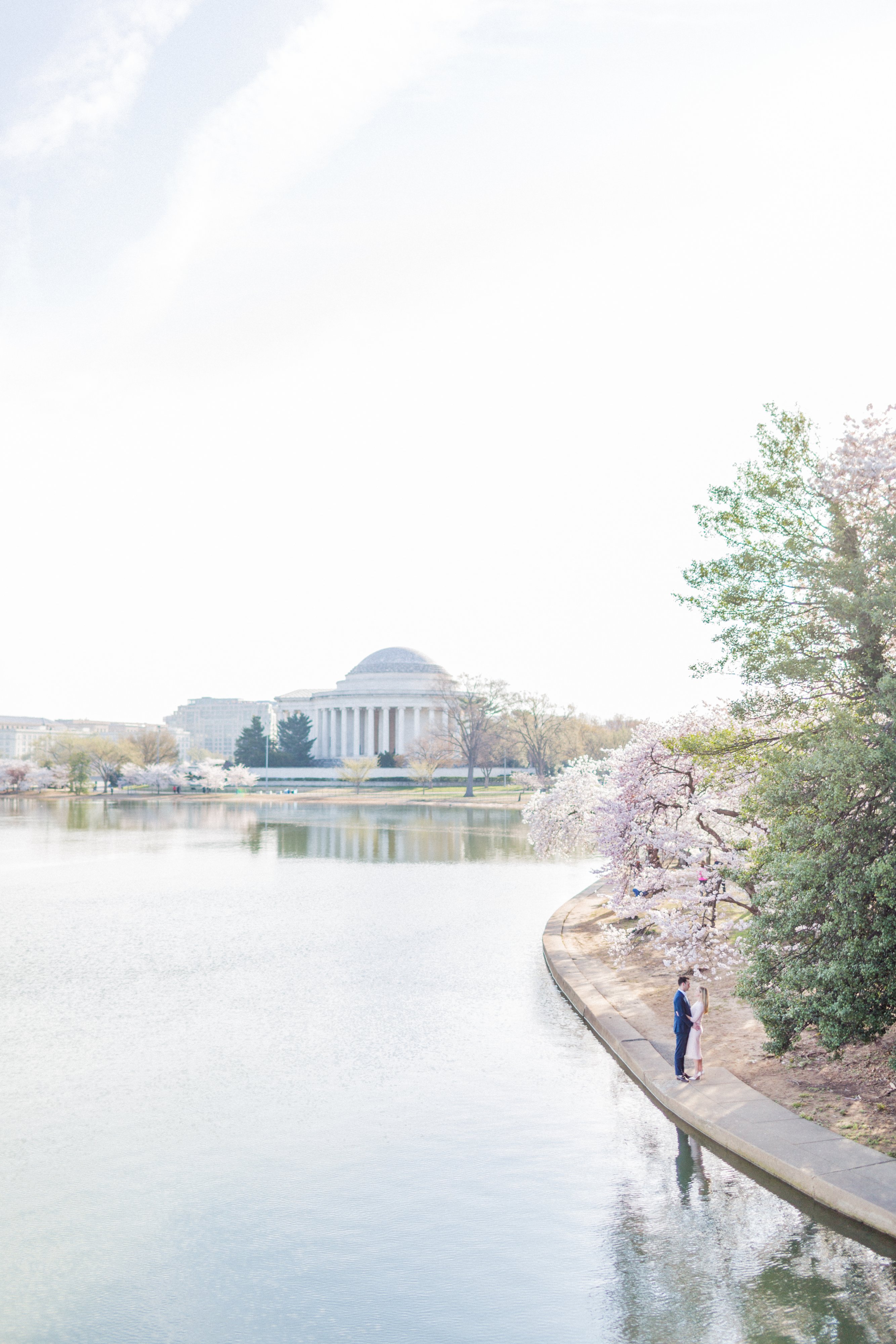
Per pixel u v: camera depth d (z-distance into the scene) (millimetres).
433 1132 17391
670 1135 17328
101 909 43250
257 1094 19297
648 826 30281
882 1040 20656
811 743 19406
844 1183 14297
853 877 16484
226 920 40062
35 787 187250
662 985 27406
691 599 20906
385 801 138750
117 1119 17969
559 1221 14133
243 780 174250
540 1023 24531
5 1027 24016
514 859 64625
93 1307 11969
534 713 149750
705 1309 11875
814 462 19969
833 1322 11594
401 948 34188
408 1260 13086
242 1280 12586
